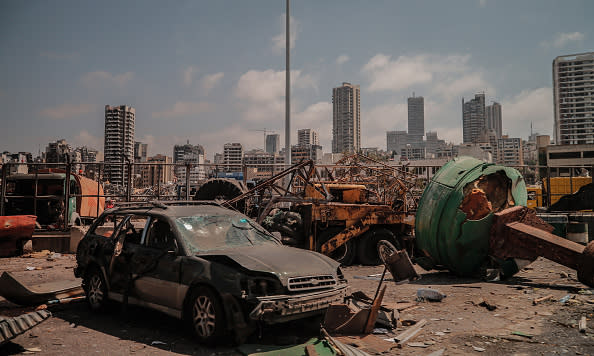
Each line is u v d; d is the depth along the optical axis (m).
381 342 4.95
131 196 14.71
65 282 8.47
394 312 5.96
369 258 12.45
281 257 5.32
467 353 4.62
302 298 4.72
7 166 14.93
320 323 5.39
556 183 22.20
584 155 92.38
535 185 24.98
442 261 9.96
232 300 4.66
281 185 16.53
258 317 4.42
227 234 5.97
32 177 15.83
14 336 4.57
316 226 12.19
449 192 9.76
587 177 21.72
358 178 14.81
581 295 7.50
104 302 6.36
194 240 5.57
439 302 7.16
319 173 14.52
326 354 4.47
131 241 6.43
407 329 5.47
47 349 4.81
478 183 10.16
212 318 4.80
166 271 5.37
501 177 10.44
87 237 7.00
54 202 15.92
